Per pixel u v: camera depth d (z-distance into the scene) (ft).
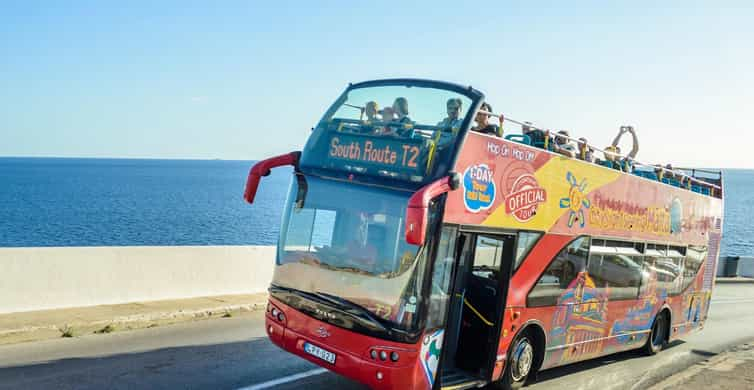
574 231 33.19
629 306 40.04
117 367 28.94
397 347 22.74
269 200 435.12
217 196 442.09
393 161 24.53
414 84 26.48
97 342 33.24
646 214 41.01
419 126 24.62
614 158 38.88
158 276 43.04
